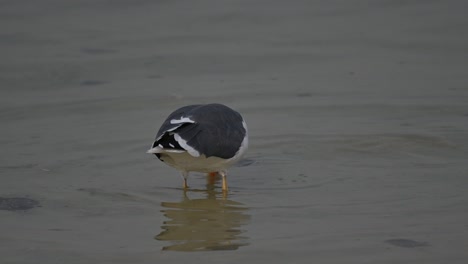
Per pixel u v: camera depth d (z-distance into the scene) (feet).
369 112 48.83
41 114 50.39
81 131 46.75
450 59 59.57
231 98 52.37
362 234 31.12
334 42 64.85
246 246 30.32
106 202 35.96
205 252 29.89
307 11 74.13
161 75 58.13
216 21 71.77
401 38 65.21
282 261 28.71
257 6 76.13
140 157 42.42
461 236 30.58
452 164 39.83
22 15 75.20
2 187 37.73
